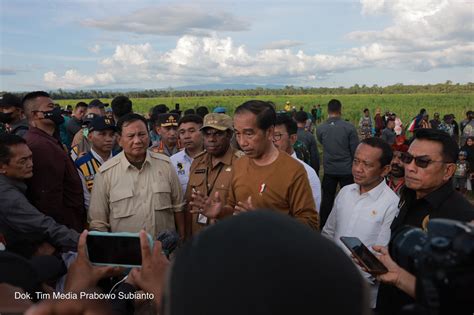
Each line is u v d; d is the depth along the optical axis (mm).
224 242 547
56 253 2984
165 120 5707
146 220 3197
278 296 503
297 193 2549
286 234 556
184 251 574
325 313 514
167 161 3441
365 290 566
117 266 1732
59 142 3682
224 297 508
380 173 2879
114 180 3215
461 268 876
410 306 883
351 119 34375
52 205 3357
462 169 9117
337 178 6926
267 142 2576
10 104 5184
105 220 3256
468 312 913
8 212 2963
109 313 674
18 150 2979
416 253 1046
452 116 15531
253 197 2615
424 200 2213
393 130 14055
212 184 3549
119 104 6547
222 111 5691
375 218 2836
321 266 531
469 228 945
